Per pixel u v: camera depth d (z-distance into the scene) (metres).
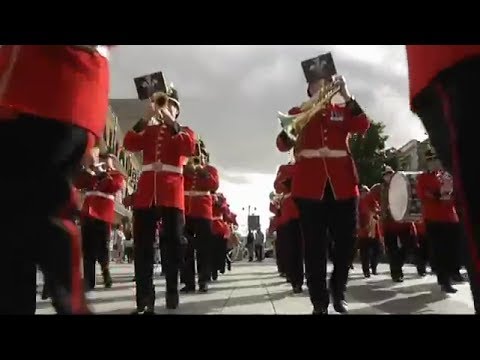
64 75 2.35
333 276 4.95
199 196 8.22
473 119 1.99
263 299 6.34
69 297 2.24
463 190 2.01
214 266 10.73
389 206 8.64
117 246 25.92
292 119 4.96
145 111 5.51
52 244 2.23
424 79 2.18
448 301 6.03
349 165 4.91
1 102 2.26
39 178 2.26
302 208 4.78
